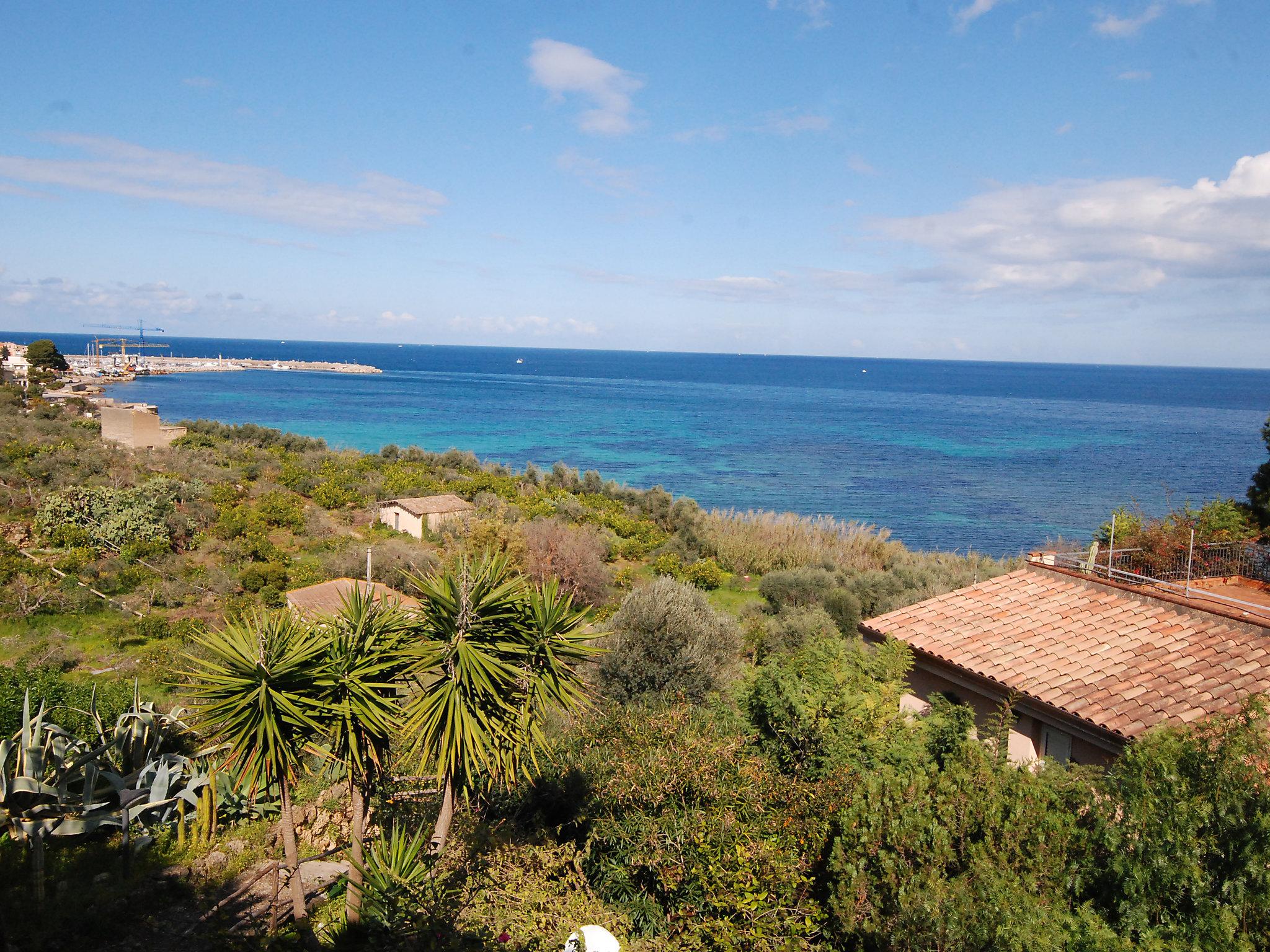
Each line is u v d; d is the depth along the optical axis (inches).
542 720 370.6
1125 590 550.9
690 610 725.3
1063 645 510.9
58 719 514.3
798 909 318.0
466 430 4598.9
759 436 4810.5
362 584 1067.9
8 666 773.9
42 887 347.3
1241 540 705.6
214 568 1226.0
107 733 497.4
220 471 1840.6
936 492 3048.7
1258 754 274.1
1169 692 437.7
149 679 801.6
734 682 642.8
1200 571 639.8
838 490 3065.9
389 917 296.8
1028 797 291.9
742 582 1534.2
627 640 674.8
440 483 2033.7
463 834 373.7
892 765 396.8
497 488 2065.7
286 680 317.7
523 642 355.6
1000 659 506.0
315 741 356.8
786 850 333.1
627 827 355.9
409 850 335.0
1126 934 253.4
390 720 331.0
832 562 1544.0
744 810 349.1
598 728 460.8
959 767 311.1
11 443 1740.9
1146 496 2979.8
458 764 344.2
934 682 549.3
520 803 428.5
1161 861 255.1
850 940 308.0
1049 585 599.2
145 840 419.5
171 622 999.6
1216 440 4916.3
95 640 952.9
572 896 321.1
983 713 510.3
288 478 1894.7
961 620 569.9
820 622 1010.1
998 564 1502.2
